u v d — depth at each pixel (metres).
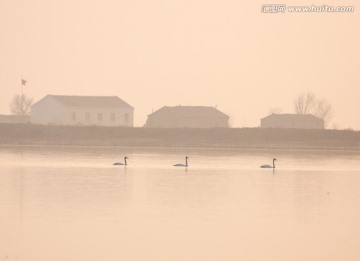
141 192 66.44
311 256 41.03
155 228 47.81
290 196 65.00
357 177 84.88
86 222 49.62
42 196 62.72
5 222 49.31
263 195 65.44
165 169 92.94
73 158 113.44
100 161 106.62
